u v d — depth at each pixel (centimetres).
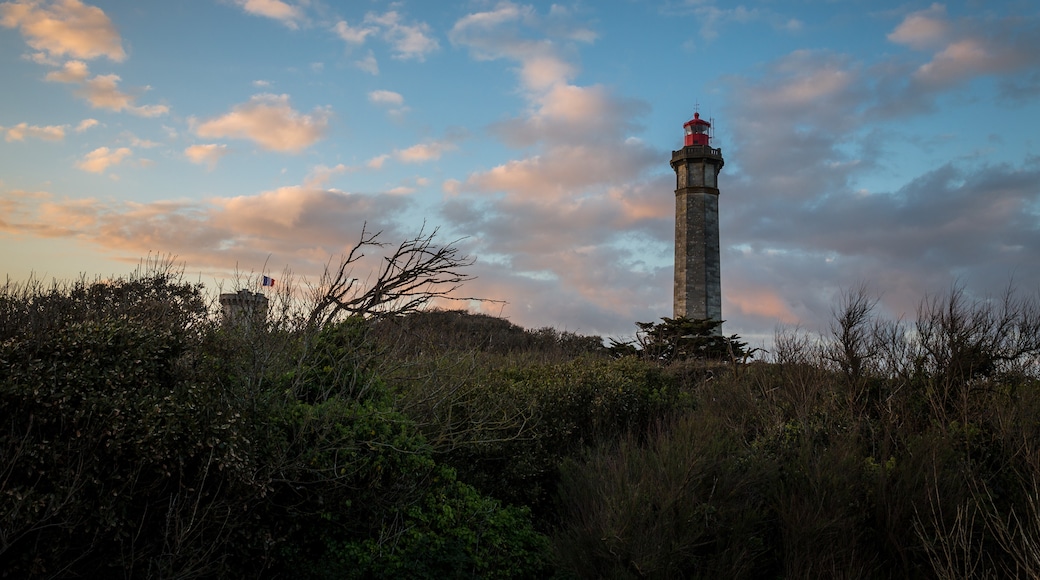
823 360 1101
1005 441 829
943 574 652
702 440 840
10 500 464
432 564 641
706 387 1245
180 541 521
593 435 935
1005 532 704
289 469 629
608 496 712
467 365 922
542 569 704
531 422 880
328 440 663
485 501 752
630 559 652
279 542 632
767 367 1180
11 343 537
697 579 652
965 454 845
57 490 484
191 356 675
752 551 700
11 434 488
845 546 702
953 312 1004
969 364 960
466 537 682
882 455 838
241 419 588
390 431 690
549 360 1403
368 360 795
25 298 716
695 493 730
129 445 518
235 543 594
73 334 568
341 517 663
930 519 725
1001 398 926
